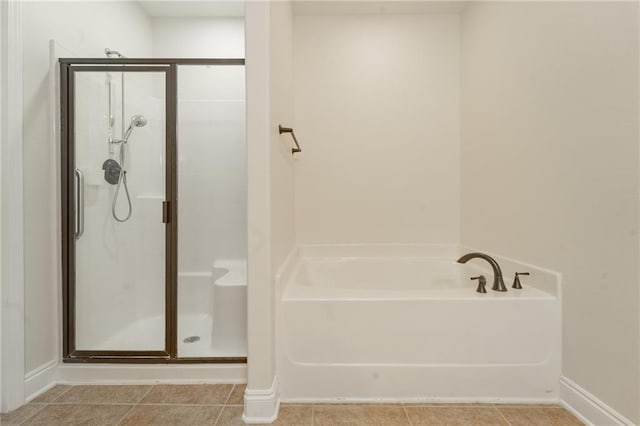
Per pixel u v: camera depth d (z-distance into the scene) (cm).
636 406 108
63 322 162
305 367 143
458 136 237
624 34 109
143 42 254
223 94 225
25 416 133
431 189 239
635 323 108
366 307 143
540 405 139
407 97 239
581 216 128
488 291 152
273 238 139
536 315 141
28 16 144
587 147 125
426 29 237
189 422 130
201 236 224
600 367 121
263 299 130
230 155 226
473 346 142
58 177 161
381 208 240
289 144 202
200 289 219
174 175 173
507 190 178
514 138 172
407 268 230
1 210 135
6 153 135
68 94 163
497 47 187
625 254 110
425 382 143
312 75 238
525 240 163
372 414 134
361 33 238
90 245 180
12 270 137
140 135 207
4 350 136
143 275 208
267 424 128
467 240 227
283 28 178
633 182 107
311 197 240
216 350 177
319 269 229
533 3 155
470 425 127
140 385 158
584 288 127
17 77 137
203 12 261
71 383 159
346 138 240
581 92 127
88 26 189
